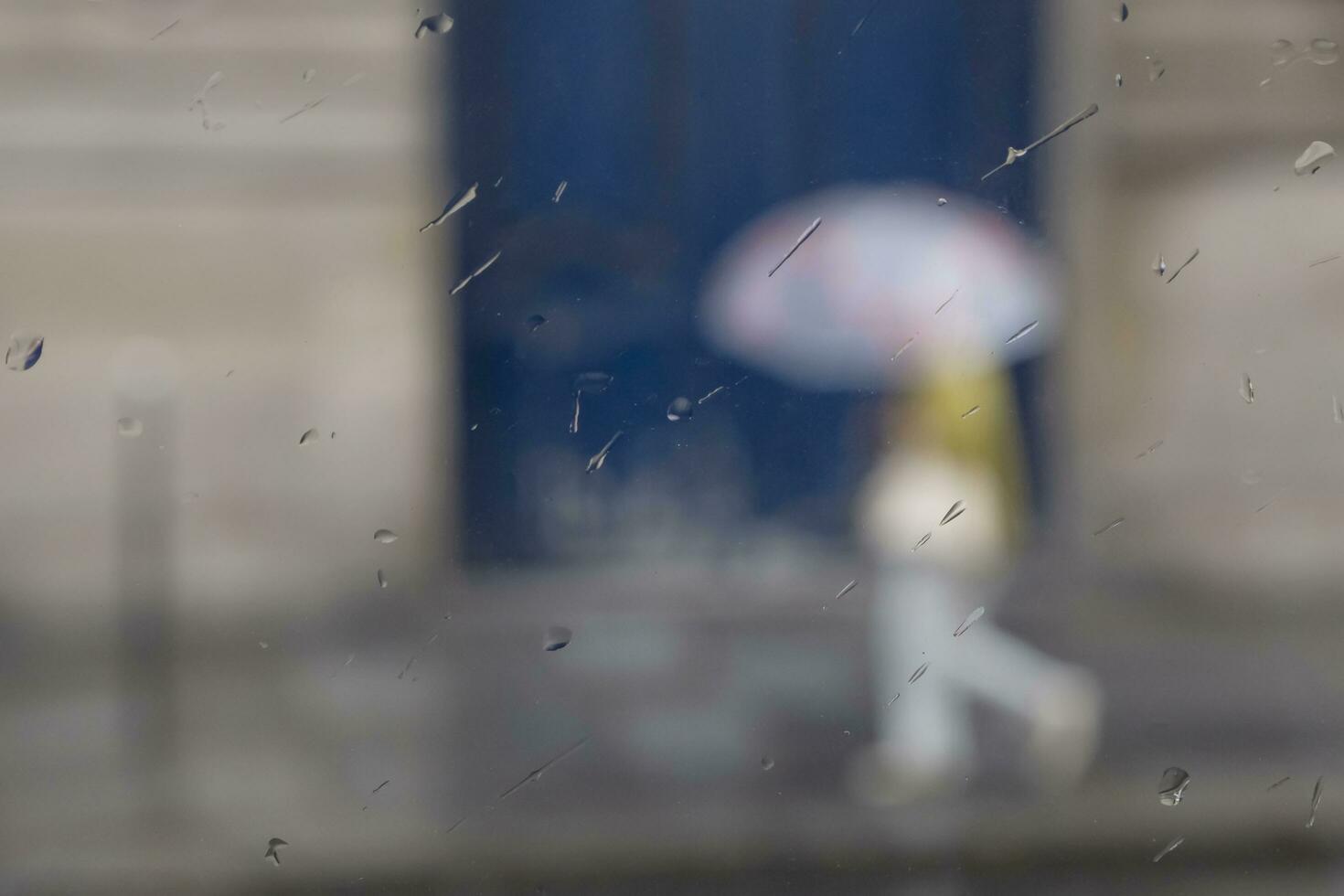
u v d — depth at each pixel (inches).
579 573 1108.5
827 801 1038.4
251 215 1184.8
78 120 1181.7
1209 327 1128.2
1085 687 1054.4
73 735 1089.4
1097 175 1111.6
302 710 1088.8
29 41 1178.0
